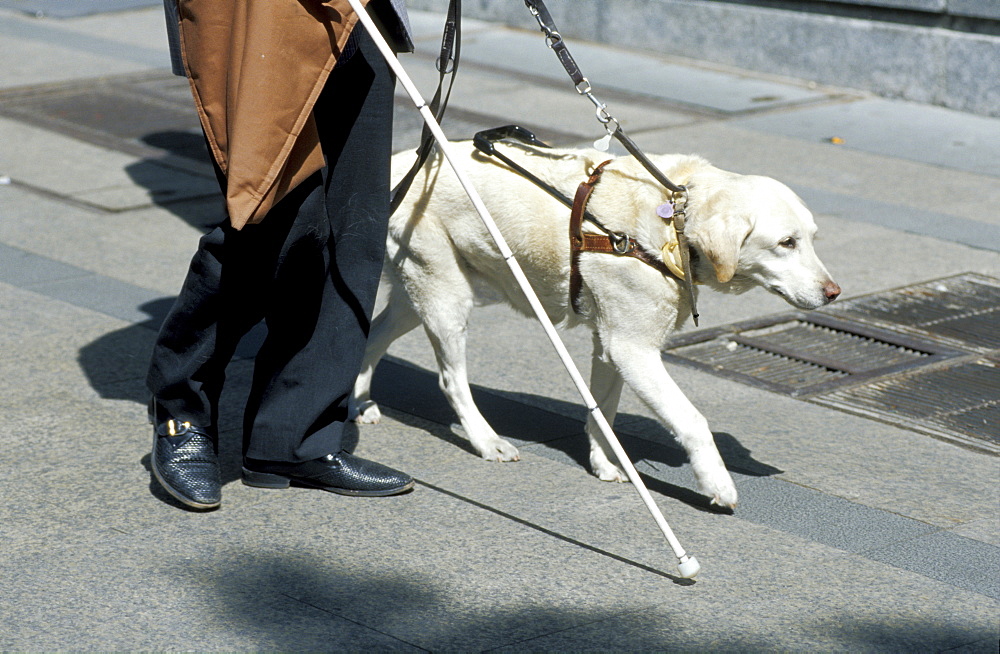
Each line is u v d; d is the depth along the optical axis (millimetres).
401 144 10055
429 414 5582
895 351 6531
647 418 5625
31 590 3938
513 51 14023
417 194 4898
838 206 8930
